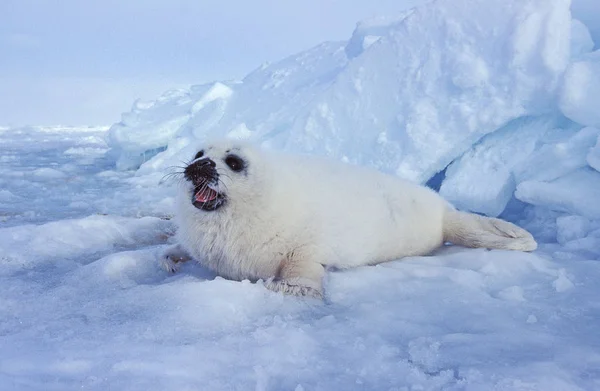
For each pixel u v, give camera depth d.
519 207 5.40
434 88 5.60
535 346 2.27
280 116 7.49
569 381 1.92
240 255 3.44
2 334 2.49
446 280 3.27
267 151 3.87
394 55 6.08
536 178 4.80
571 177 4.64
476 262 3.62
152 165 8.95
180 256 3.82
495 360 2.13
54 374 1.99
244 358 2.16
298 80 8.48
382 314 2.70
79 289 3.19
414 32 6.00
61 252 4.12
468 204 5.22
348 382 1.98
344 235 3.56
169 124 9.36
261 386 1.91
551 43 5.01
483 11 5.56
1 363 2.06
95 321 2.63
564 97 4.71
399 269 3.53
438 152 5.34
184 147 8.38
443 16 5.83
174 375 1.99
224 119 8.52
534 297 2.94
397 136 5.68
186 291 2.95
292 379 2.00
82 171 10.09
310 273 3.28
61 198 7.18
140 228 4.99
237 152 3.45
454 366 2.09
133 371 2.00
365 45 7.42
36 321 2.65
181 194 3.59
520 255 3.69
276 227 3.37
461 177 5.31
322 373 2.05
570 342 2.30
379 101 6.02
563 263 3.60
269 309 2.83
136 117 9.88
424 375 2.00
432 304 2.83
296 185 3.59
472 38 5.52
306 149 6.37
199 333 2.44
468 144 5.39
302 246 3.41
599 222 4.24
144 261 3.71
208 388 1.90
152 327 2.49
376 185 4.02
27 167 10.64
